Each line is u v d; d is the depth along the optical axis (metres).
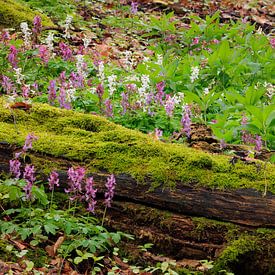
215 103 2.99
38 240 2.07
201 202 2.12
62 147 2.20
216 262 2.08
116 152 2.19
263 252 2.09
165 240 2.12
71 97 2.76
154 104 2.88
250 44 3.53
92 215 2.14
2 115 2.31
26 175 2.04
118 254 2.11
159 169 2.15
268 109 2.38
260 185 2.13
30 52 3.11
